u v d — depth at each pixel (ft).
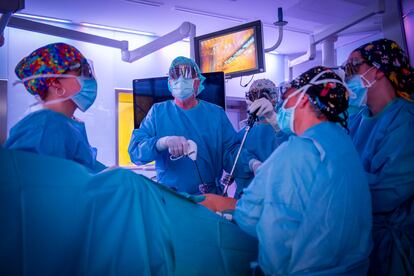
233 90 15.07
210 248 3.43
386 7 6.52
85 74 3.51
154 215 3.28
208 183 5.72
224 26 12.69
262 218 2.81
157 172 5.80
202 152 5.69
